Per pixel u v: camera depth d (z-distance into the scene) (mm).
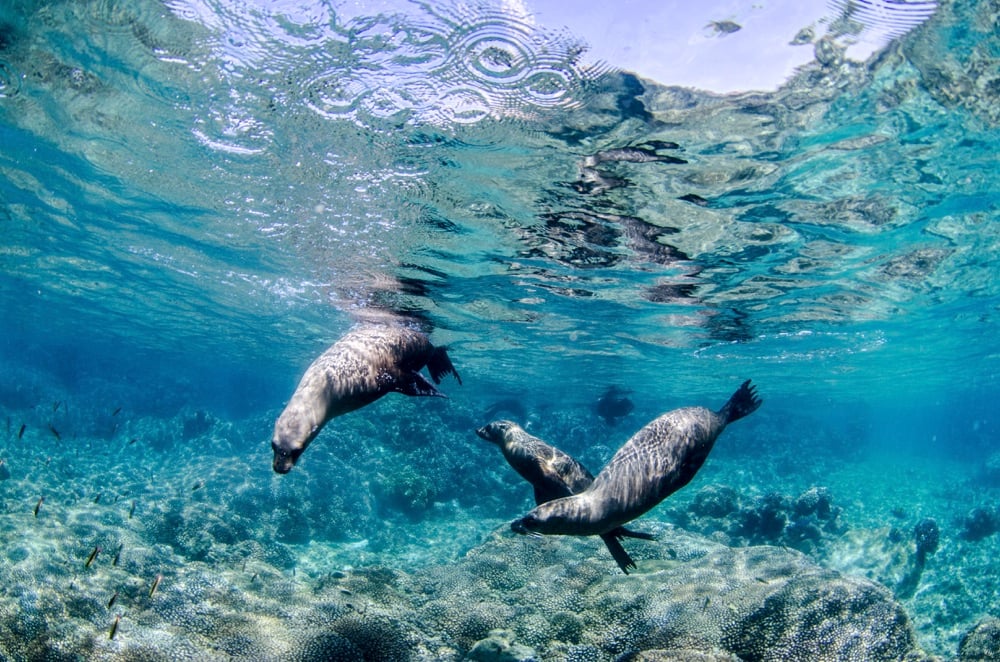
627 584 8531
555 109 8086
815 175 9891
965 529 19203
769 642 6828
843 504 27984
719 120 8281
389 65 7531
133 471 22438
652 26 6660
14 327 46594
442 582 9750
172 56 8078
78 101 9922
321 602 7277
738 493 19031
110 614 6738
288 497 16672
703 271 14711
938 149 9125
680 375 33438
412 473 20984
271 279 18422
